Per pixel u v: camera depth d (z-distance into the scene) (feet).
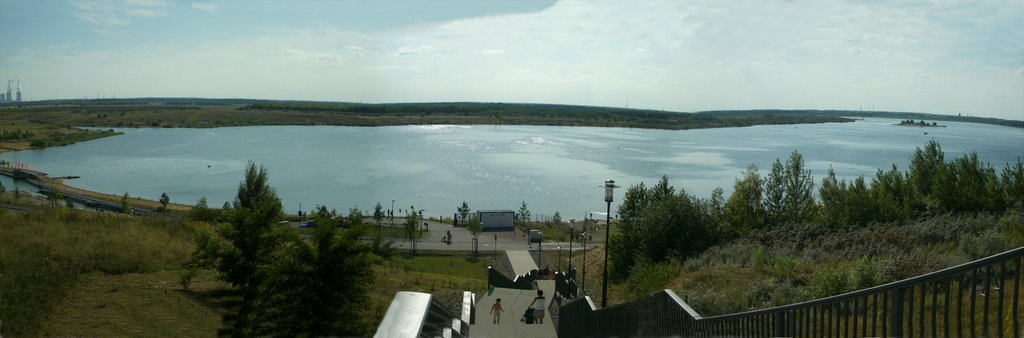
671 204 102.12
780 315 21.74
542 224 261.24
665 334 29.55
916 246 66.23
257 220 57.77
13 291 49.32
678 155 489.67
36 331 43.52
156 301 54.60
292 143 574.15
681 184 331.77
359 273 48.47
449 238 219.41
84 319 47.52
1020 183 99.86
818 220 114.52
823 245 77.36
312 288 46.26
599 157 465.06
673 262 84.99
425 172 381.81
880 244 70.38
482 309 80.64
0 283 50.62
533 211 287.89
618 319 39.14
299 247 47.01
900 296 17.10
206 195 311.88
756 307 50.26
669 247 99.71
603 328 43.32
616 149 536.01
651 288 68.59
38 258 59.67
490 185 342.23
